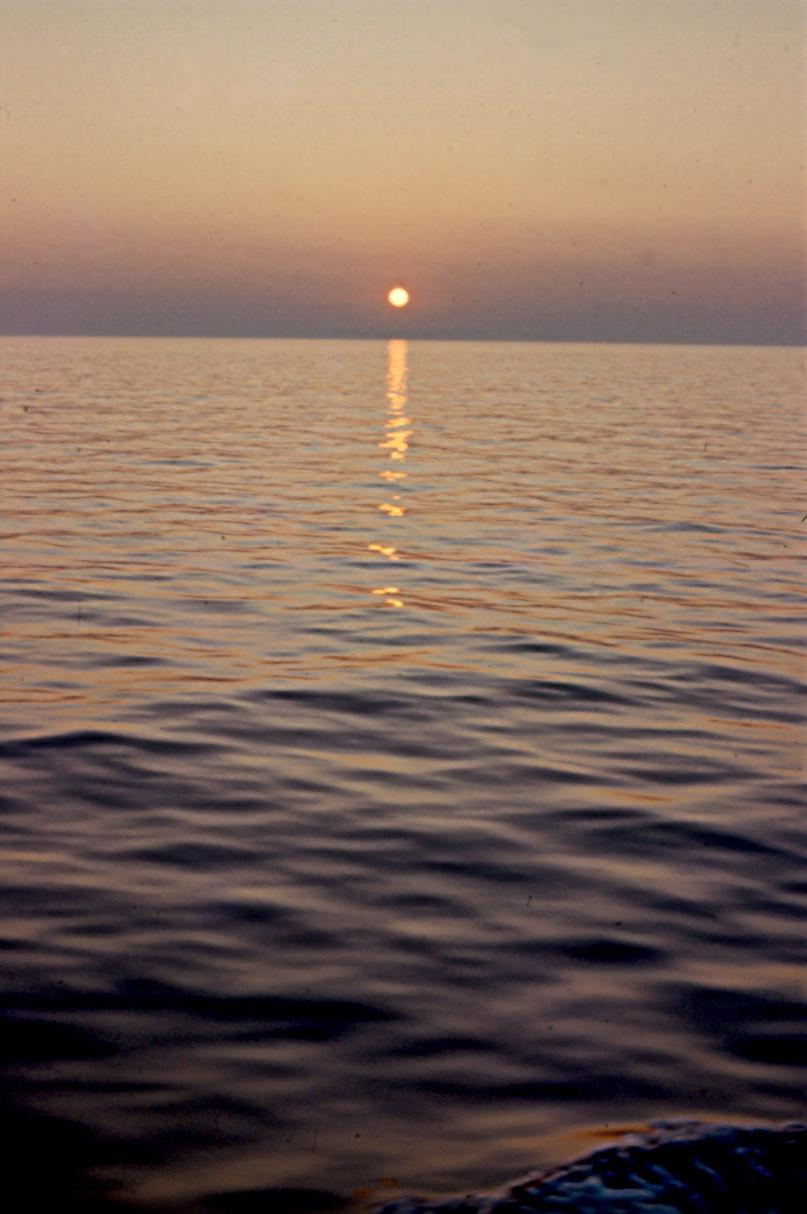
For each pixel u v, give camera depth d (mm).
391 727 9297
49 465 26609
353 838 7191
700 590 14664
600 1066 4922
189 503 21234
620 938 6031
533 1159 4316
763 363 136625
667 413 49000
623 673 10977
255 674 10656
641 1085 4789
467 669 10977
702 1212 3758
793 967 5773
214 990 5445
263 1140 4422
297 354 166000
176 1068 4848
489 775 8320
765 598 14266
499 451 31969
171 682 10367
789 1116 4582
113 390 60781
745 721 9680
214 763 8414
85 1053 4934
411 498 22406
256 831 7262
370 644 11781
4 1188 4141
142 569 15242
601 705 10000
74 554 16156
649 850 7129
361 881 6613
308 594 14000
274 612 13062
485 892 6516
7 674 10523
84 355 136500
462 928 6098
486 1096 4703
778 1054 5023
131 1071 4820
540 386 74562
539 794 7988
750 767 8609
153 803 7656
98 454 29219
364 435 36438
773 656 11680
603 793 8039
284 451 30906
